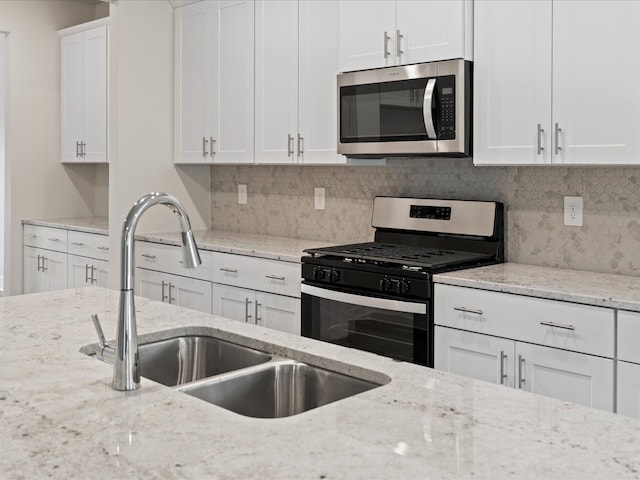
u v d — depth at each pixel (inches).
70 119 216.7
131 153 172.1
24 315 79.7
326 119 139.7
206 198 187.5
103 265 185.2
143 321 78.4
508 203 124.1
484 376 101.6
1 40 270.5
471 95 115.7
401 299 110.7
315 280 125.0
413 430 44.9
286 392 64.7
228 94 162.4
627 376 86.7
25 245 218.1
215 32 164.9
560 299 92.5
